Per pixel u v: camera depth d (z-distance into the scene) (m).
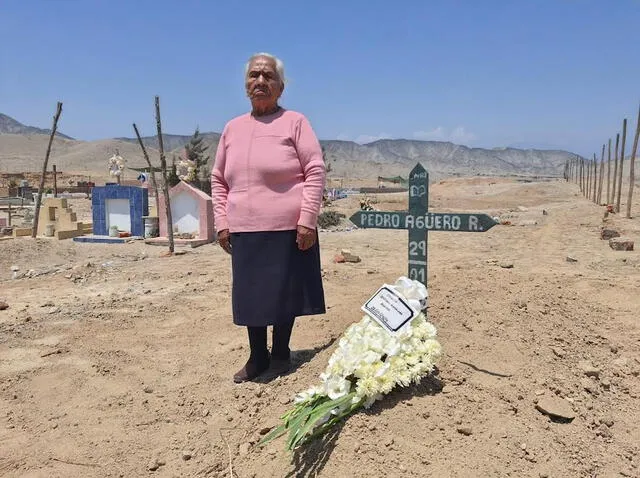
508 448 2.91
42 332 6.13
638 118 17.28
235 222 4.22
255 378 4.48
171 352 5.39
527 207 27.12
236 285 4.28
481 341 4.11
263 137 4.15
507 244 13.37
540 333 4.46
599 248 11.77
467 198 36.03
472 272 6.72
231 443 3.54
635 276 8.23
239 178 4.20
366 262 10.66
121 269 10.99
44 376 4.83
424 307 3.59
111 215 17.55
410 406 3.13
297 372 4.20
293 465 2.96
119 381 4.71
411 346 3.33
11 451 3.65
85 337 5.89
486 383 3.49
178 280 9.23
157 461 3.46
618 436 3.32
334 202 30.73
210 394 4.32
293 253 4.20
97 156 164.12
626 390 3.93
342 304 6.43
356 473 2.71
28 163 148.88
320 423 3.06
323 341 5.12
